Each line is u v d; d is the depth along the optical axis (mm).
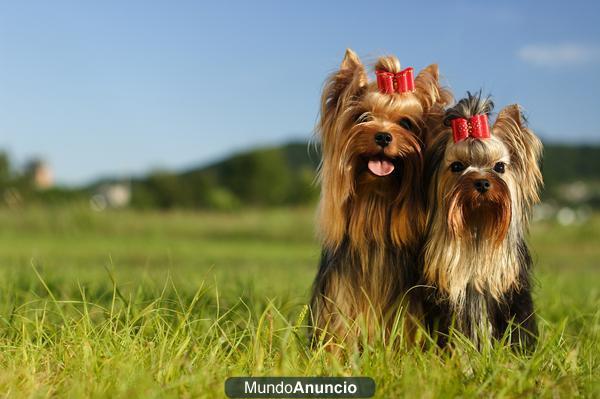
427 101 1620
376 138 1561
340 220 1610
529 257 1638
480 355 1477
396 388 1373
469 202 1527
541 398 1354
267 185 15836
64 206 6840
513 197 1557
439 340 1564
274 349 1530
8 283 1894
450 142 1547
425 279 1583
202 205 13148
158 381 1395
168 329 1537
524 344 1586
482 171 1524
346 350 1546
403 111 1589
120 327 1625
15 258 3561
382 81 1597
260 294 1981
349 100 1612
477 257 1554
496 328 1581
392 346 1541
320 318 1643
